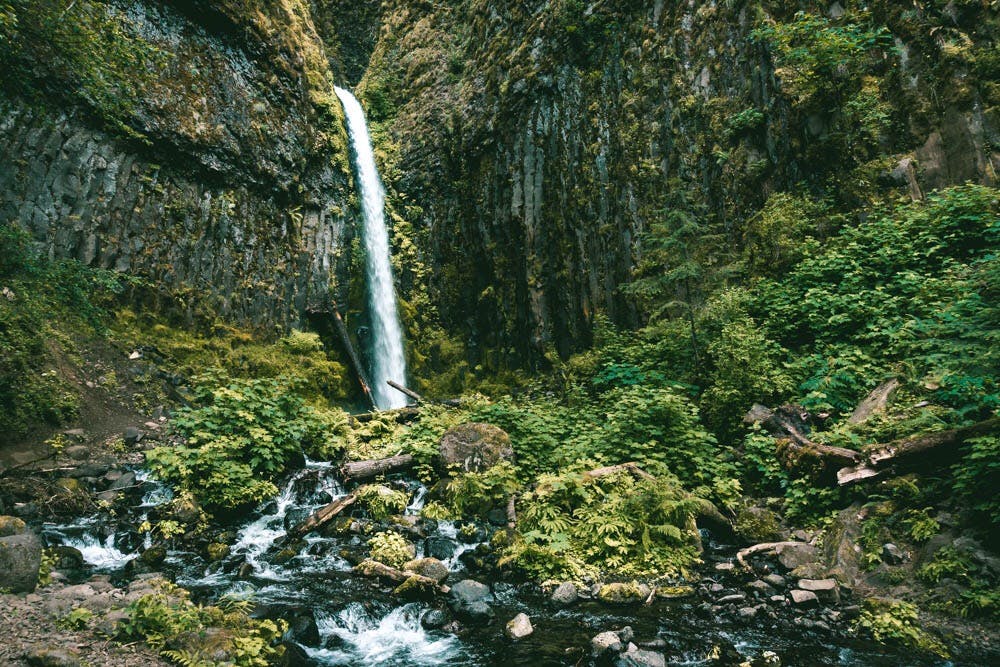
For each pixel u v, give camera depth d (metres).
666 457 7.91
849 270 9.56
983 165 9.43
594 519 6.68
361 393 15.77
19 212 10.95
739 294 10.27
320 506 7.73
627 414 8.45
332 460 9.46
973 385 6.23
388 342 17.95
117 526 6.66
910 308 8.41
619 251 14.03
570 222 15.17
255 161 15.41
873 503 6.20
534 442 8.90
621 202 14.20
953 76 9.94
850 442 6.96
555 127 16.09
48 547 5.95
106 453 8.75
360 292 17.56
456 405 14.43
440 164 19.09
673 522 6.71
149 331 12.55
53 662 3.45
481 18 19.64
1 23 8.41
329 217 17.36
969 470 5.56
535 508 7.05
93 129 12.32
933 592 5.11
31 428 8.56
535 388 14.49
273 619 4.93
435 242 18.73
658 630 4.98
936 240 9.02
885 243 9.49
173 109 13.76
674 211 10.30
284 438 8.66
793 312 9.69
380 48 22.77
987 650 4.42
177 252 13.51
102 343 11.22
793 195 11.33
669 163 13.55
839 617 5.07
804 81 11.48
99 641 3.94
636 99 14.43
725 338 9.49
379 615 5.28
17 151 11.10
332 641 4.81
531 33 17.20
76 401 9.52
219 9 15.15
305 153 16.92
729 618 5.16
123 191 12.73
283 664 4.23
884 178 10.24
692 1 14.03
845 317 8.84
